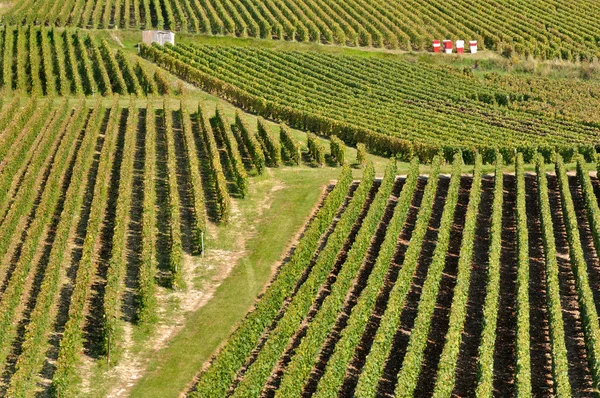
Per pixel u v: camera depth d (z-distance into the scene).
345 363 53.88
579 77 133.00
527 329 57.44
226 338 58.06
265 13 142.25
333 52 134.38
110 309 56.31
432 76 126.69
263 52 129.12
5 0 144.75
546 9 153.88
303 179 85.94
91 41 125.19
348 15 145.00
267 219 76.50
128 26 135.75
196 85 118.44
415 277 67.75
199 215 71.31
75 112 95.50
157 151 89.75
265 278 66.19
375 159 96.19
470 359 57.81
